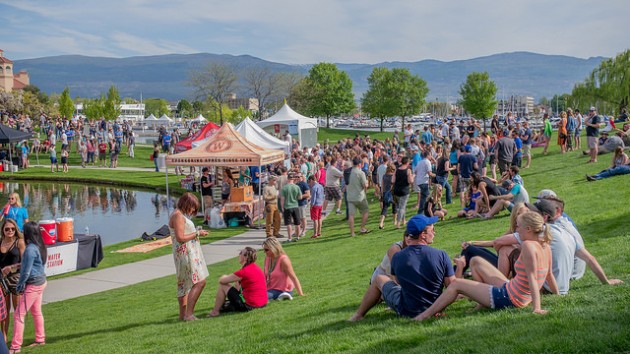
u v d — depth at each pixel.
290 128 41.94
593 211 12.88
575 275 7.16
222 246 17.33
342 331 6.38
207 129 31.95
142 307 10.41
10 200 13.94
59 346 8.26
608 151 23.69
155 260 15.52
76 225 22.72
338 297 8.66
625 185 15.63
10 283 8.60
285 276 9.65
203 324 8.28
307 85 102.62
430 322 6.09
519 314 5.67
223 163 20.88
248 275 8.92
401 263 6.43
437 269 6.35
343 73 109.00
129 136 52.97
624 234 9.95
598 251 8.84
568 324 5.09
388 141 33.72
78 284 13.07
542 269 5.83
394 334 5.86
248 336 7.04
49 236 13.39
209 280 12.70
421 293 6.36
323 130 98.62
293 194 17.22
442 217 16.12
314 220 17.38
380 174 23.67
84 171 43.44
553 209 7.11
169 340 7.52
